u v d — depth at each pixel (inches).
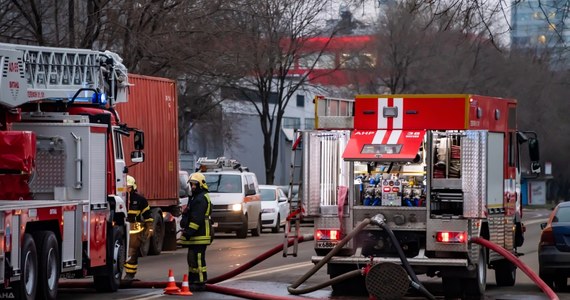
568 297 1120.8
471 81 3516.2
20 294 881.5
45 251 937.5
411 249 1063.6
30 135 1007.0
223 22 2218.3
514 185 1237.1
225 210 2260.1
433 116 1035.3
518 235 1278.3
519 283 1305.4
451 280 1066.1
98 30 2063.2
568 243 1180.5
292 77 3720.5
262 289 1151.6
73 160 1056.8
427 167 1037.2
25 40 2059.5
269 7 3053.6
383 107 1048.2
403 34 3491.6
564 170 4911.4
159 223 1800.0
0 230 822.5
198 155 4655.5
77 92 1136.8
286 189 3390.7
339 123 1061.8
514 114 1222.9
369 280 969.5
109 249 1115.3
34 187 1050.7
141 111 1775.3
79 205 1026.1
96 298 1050.1
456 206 1049.5
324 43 3550.7
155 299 1033.5
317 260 1061.8
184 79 2488.9
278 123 3555.6
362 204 1066.7
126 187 1220.5
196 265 1110.4
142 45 2068.2
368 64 3590.1
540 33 3250.5
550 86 3799.2
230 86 3235.7
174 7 2123.5
